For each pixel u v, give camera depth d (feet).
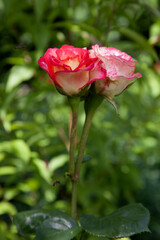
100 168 4.99
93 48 2.19
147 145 5.16
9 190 4.54
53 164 4.26
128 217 2.31
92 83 2.23
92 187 4.99
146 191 7.05
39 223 2.38
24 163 4.27
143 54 4.97
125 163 5.17
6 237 4.08
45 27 4.15
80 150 2.30
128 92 4.29
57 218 2.30
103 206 5.15
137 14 5.09
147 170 6.99
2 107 3.98
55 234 2.23
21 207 5.43
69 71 2.12
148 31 5.25
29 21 4.37
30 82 4.78
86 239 2.62
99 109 4.91
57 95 4.78
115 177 5.10
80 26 3.97
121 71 2.20
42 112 5.56
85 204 4.81
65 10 4.51
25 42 5.37
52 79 2.16
